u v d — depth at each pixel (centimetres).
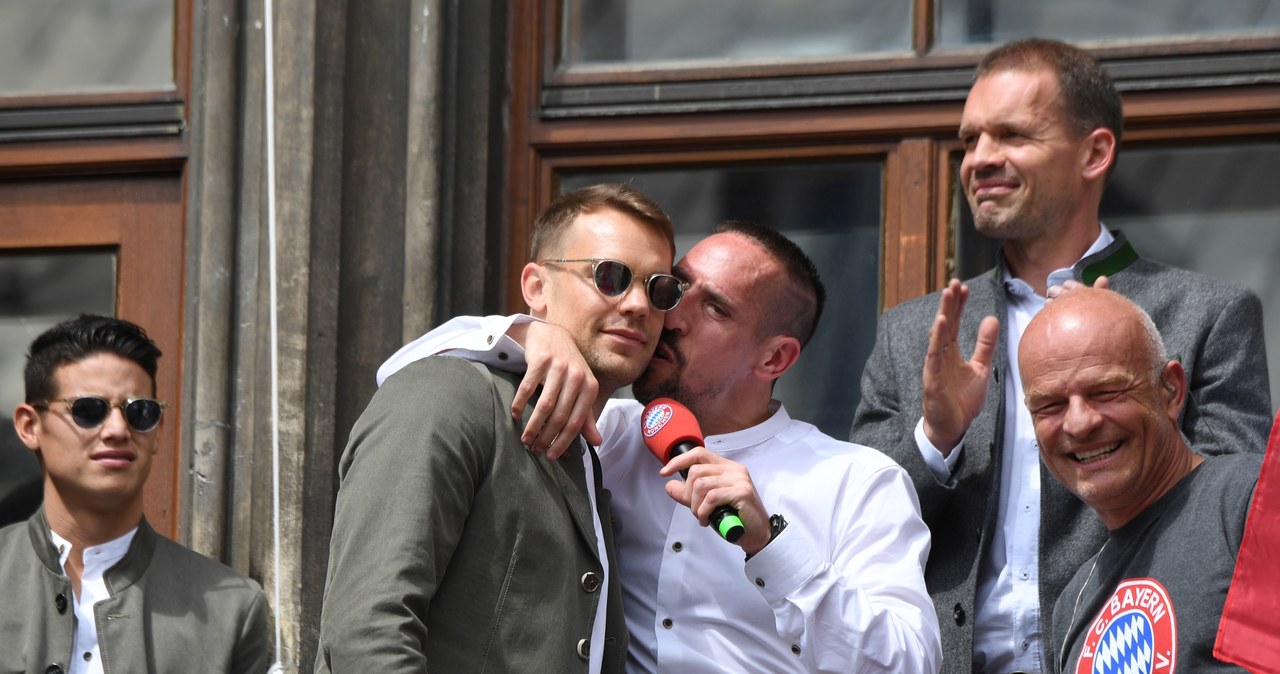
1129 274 845
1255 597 637
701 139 989
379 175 959
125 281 1016
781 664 742
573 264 725
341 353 940
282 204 948
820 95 981
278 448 927
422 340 726
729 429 791
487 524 664
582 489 697
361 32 970
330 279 942
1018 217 848
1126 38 967
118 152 1014
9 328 1032
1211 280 834
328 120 956
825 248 985
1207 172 959
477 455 666
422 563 634
